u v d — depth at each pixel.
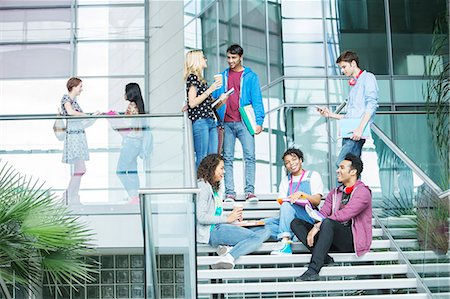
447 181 14.64
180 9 27.02
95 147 13.24
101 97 28.62
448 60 19.30
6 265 10.60
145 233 9.76
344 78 19.11
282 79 18.95
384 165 11.51
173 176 12.99
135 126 13.19
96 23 28.97
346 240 10.48
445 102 17.02
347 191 10.83
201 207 10.53
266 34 19.92
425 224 10.10
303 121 18.48
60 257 10.67
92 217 13.16
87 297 17.67
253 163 12.49
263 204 12.37
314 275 10.10
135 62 28.70
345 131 11.54
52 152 13.27
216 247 10.59
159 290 9.68
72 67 28.69
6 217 10.23
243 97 12.63
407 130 15.06
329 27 19.38
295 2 19.36
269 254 11.34
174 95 27.02
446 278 9.59
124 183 13.16
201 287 10.01
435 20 19.64
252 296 15.04
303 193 10.88
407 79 19.64
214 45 23.42
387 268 10.46
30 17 29.08
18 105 28.70
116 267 17.77
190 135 11.97
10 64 28.84
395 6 19.86
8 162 13.24
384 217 11.52
